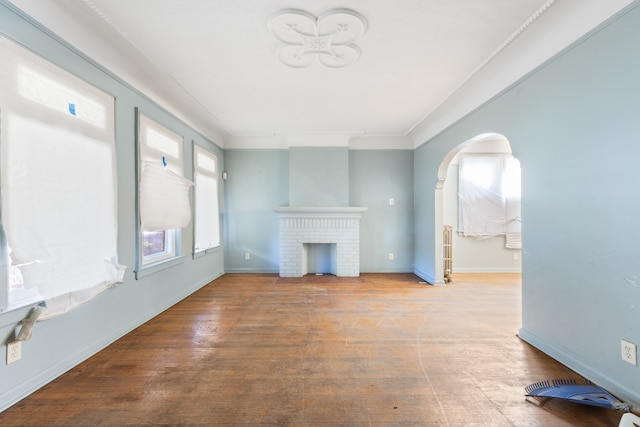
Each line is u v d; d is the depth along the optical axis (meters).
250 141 5.26
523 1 1.85
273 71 2.77
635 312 1.56
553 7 1.89
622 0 1.59
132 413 1.55
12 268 1.60
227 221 5.28
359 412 1.56
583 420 1.50
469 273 5.22
